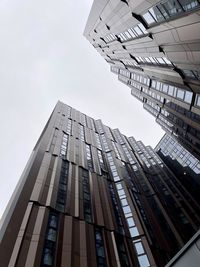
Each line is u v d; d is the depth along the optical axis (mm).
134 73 64750
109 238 34125
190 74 29109
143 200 55375
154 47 32000
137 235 38375
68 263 25078
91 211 37875
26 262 22641
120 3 31781
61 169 44344
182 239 44750
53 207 32375
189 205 62312
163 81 42438
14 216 27406
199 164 77062
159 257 35500
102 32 56531
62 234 28531
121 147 87375
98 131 87875
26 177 35812
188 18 19234
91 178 48719
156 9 23984
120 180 55625
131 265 31703
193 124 40625
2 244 23375
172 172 85688
